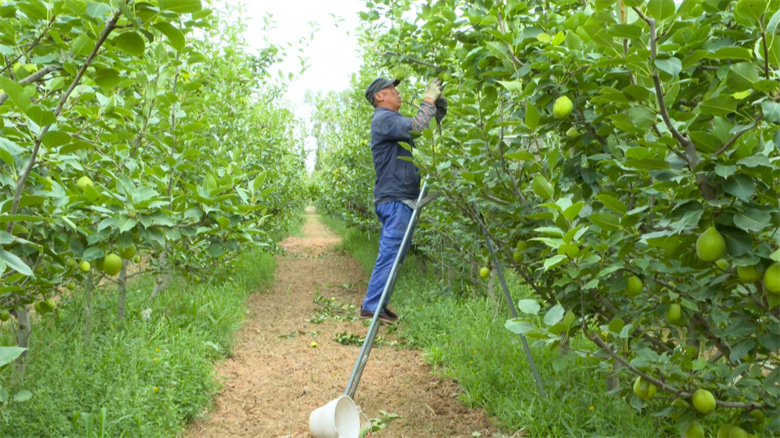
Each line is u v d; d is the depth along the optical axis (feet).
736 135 6.01
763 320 7.53
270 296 30.35
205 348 17.79
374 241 48.47
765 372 12.81
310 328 23.63
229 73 27.94
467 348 17.49
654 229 9.12
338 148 46.80
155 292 21.77
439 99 16.06
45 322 16.22
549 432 11.90
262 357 19.27
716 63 9.11
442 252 25.55
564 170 10.39
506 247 12.95
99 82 7.80
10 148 8.38
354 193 41.24
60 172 11.55
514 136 13.23
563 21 10.76
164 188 12.69
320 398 15.46
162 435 11.97
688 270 8.39
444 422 13.53
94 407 11.98
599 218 7.72
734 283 7.38
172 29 7.06
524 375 14.76
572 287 9.32
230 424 13.67
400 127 15.49
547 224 10.75
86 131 11.66
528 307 8.54
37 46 9.57
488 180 12.19
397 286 28.81
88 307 15.93
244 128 29.73
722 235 6.41
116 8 6.82
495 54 10.08
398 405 14.80
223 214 11.66
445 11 12.70
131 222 9.52
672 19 7.02
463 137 14.43
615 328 8.54
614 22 6.93
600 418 12.02
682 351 9.85
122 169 12.79
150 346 15.99
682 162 6.84
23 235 9.29
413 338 20.79
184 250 17.79
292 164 48.29
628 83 9.02
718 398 8.50
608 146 9.28
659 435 11.46
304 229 78.23
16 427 10.78
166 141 14.10
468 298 23.93
